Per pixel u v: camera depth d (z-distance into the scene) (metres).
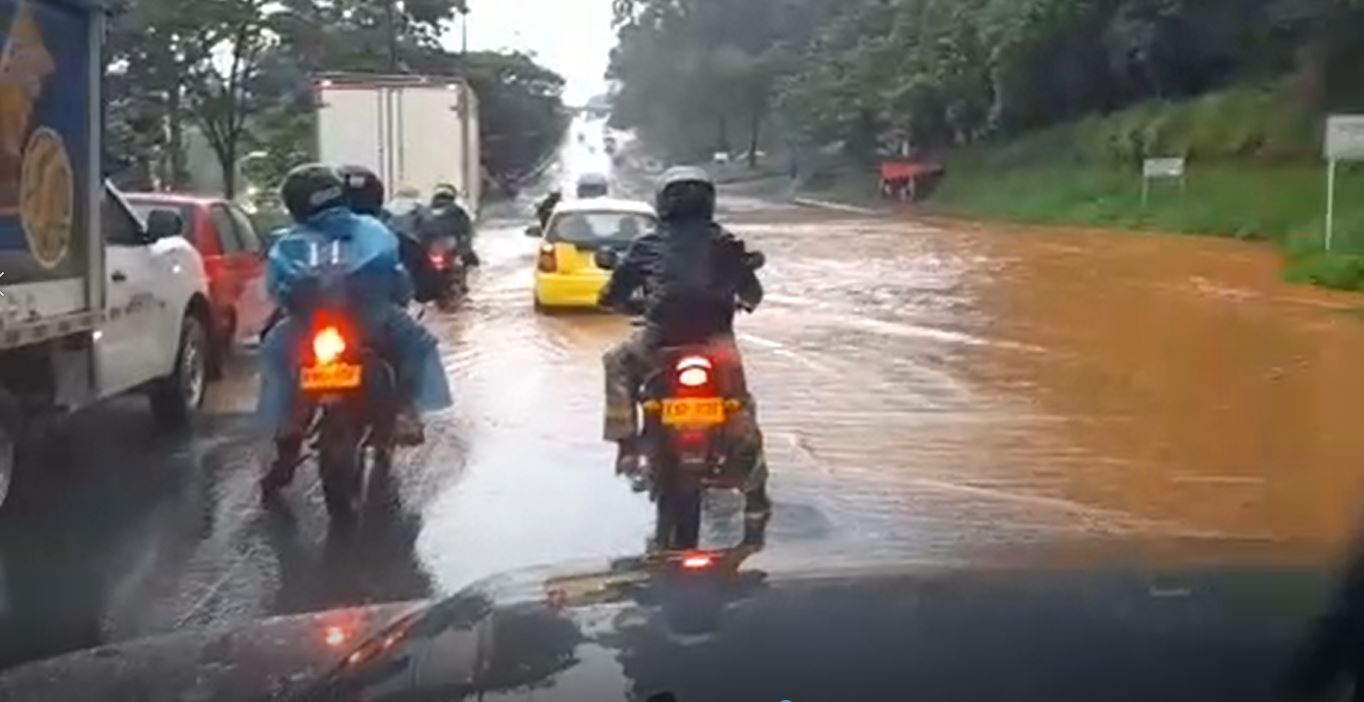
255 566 8.28
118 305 10.89
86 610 7.43
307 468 10.70
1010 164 65.31
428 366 9.43
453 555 8.48
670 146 107.75
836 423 12.84
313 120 34.00
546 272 21.64
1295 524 9.17
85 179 9.84
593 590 3.05
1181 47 58.41
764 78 93.50
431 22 61.91
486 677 2.65
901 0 76.44
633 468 8.28
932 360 17.03
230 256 14.52
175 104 42.09
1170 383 15.22
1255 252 38.16
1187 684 2.37
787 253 37.41
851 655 2.50
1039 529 9.10
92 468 10.89
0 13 8.59
